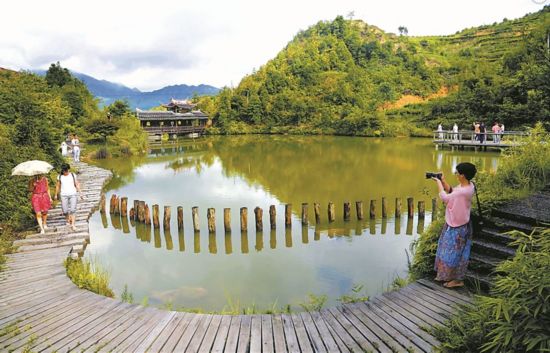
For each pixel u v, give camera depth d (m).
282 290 7.61
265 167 25.17
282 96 67.19
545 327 3.24
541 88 31.64
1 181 9.69
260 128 63.78
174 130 49.44
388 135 47.25
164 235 11.63
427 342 4.36
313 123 60.44
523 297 3.42
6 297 5.80
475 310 4.46
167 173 23.56
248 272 8.64
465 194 5.29
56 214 11.33
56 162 14.62
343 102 63.38
